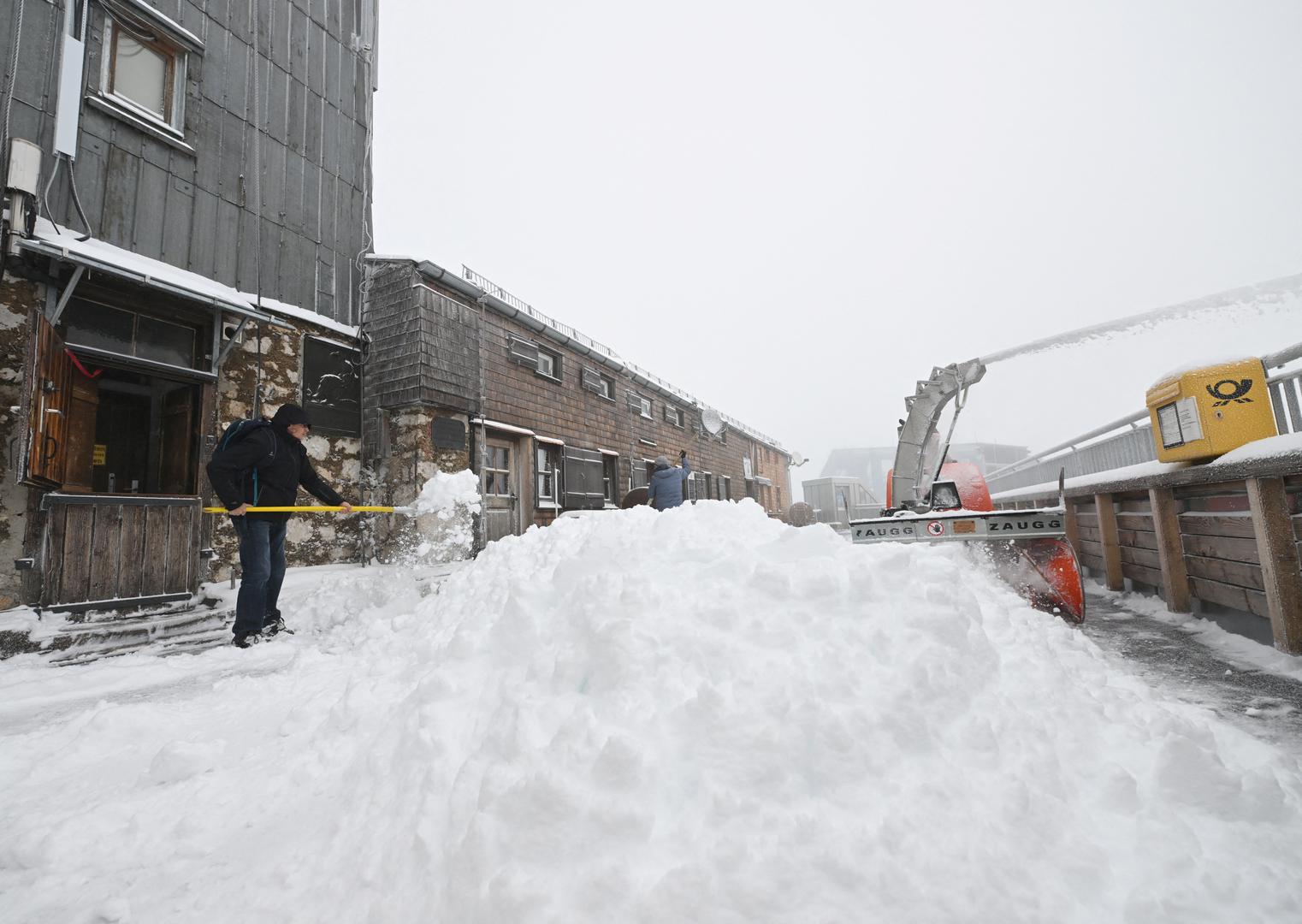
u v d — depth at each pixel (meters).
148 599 4.30
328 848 1.25
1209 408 3.03
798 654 1.37
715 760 1.15
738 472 19.33
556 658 1.50
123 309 4.79
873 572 1.57
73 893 1.23
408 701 1.65
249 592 3.51
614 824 1.03
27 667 3.10
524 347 8.91
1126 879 1.00
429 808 1.21
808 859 0.97
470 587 2.58
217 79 5.94
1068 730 1.36
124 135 5.09
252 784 1.58
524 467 8.61
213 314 5.39
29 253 4.05
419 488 6.73
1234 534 2.95
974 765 1.18
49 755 1.94
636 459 12.32
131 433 6.14
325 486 4.07
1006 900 0.93
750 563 1.69
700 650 1.38
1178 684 2.30
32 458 3.54
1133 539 4.20
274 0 6.66
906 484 4.47
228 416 5.59
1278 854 1.07
